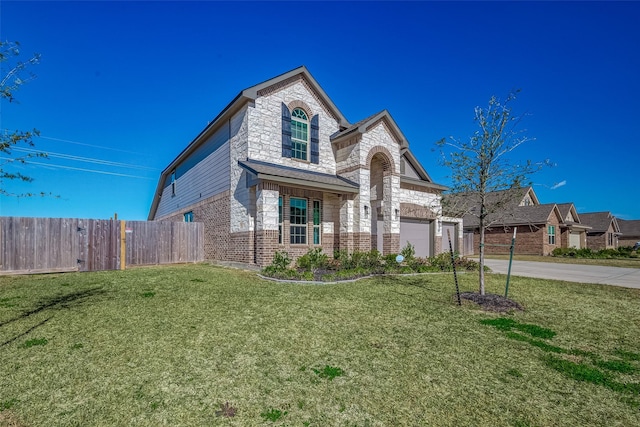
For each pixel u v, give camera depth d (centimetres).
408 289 884
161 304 673
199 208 1739
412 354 439
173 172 2294
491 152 747
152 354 423
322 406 311
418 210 1806
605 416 304
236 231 1341
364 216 1438
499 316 639
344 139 1521
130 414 292
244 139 1311
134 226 1359
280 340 481
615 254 2395
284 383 354
